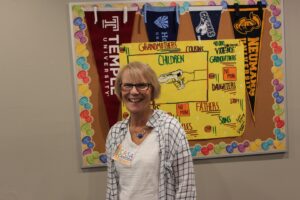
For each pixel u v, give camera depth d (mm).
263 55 1943
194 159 1937
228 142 1941
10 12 1801
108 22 1830
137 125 1535
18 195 1854
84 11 1814
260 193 2008
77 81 1834
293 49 1987
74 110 1860
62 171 1872
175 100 1883
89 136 1861
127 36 1843
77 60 1825
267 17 1934
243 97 1929
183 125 1896
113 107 1860
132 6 1840
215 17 1892
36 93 1834
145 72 1466
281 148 1989
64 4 1825
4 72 1810
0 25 1797
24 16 1810
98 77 1844
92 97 1850
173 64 1874
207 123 1911
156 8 1854
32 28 1814
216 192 1974
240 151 1954
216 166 1965
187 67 1883
